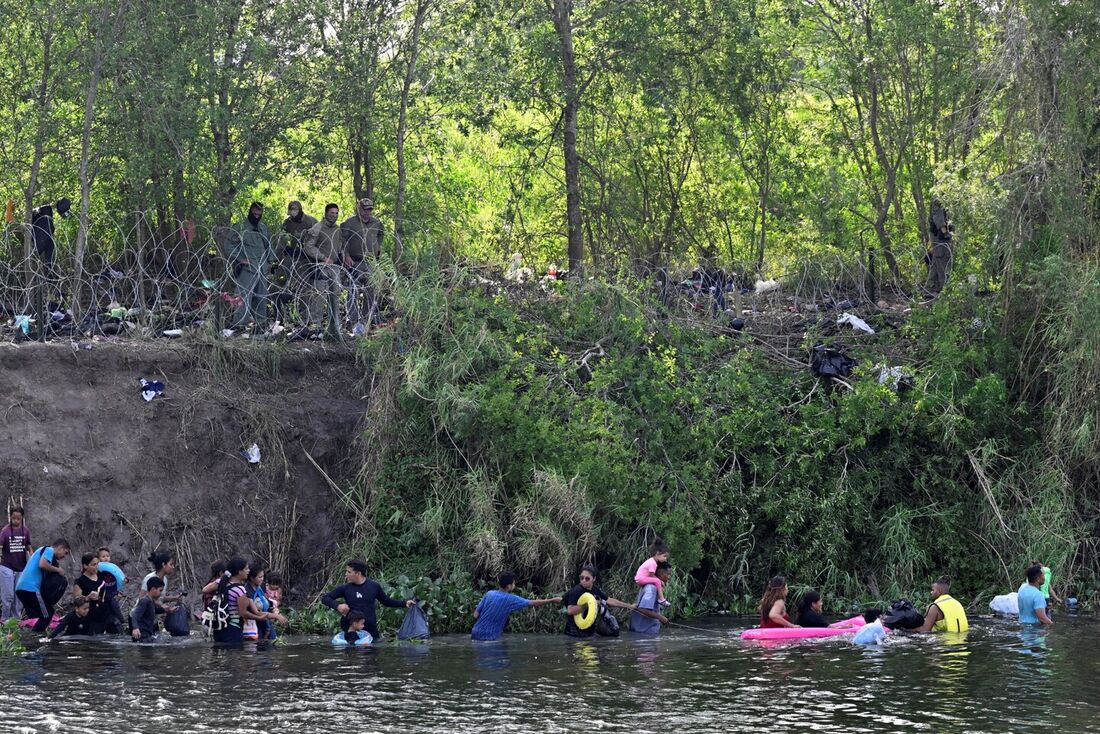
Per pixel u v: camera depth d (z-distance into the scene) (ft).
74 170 173.88
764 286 159.74
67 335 135.23
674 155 209.26
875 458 136.46
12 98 172.96
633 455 127.24
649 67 190.19
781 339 148.46
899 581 131.64
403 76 181.88
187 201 171.32
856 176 210.18
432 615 116.57
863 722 78.07
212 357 132.98
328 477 130.41
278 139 175.22
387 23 179.52
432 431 127.24
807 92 216.33
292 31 170.60
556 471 122.21
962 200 143.95
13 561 116.37
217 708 82.07
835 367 141.18
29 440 123.75
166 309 141.38
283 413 132.67
